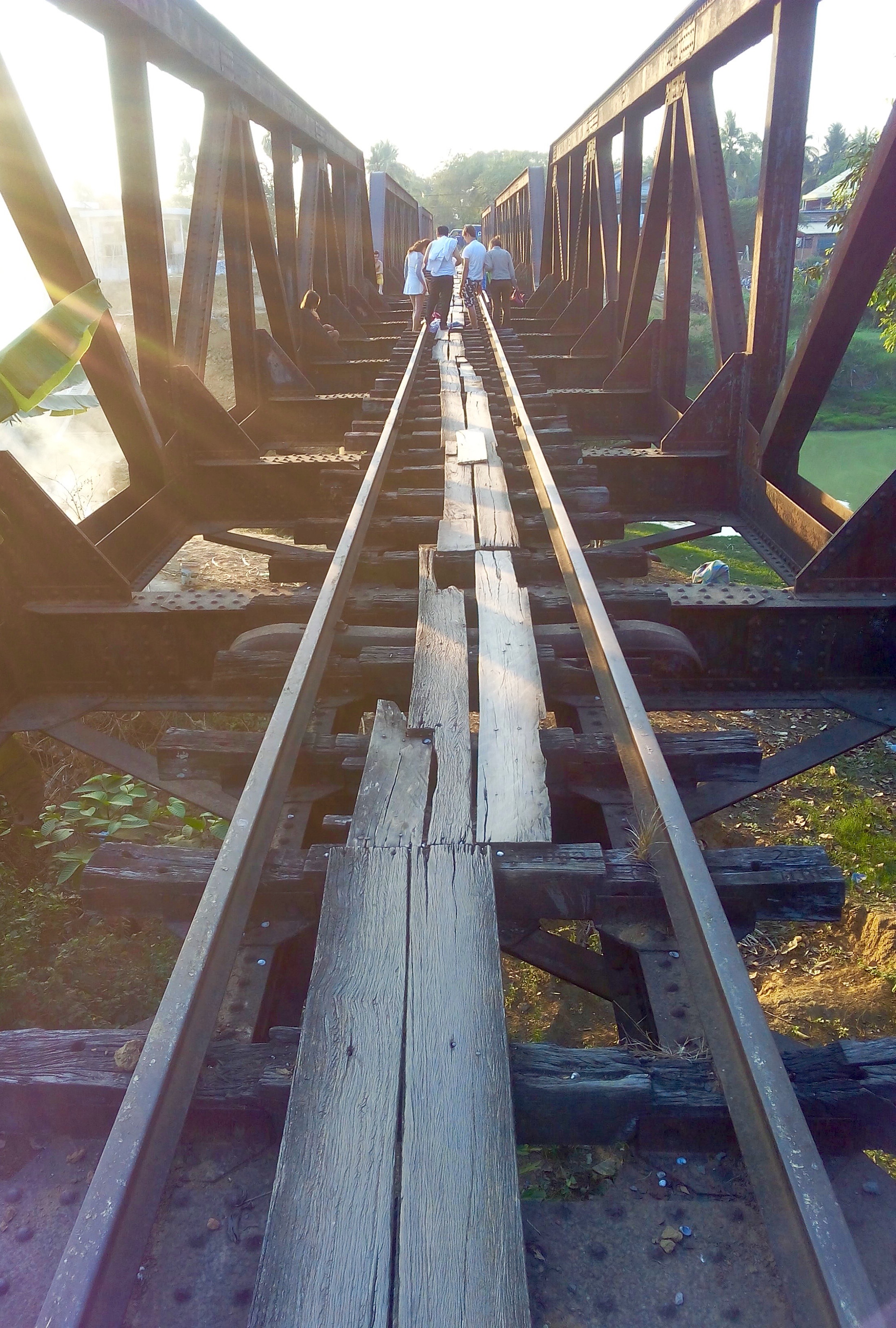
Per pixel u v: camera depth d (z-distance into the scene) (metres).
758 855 2.65
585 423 10.01
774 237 6.53
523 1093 1.99
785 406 6.23
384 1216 1.68
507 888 2.63
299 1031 2.17
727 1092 1.93
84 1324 1.46
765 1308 1.69
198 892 2.61
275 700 4.62
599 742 3.37
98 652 4.68
